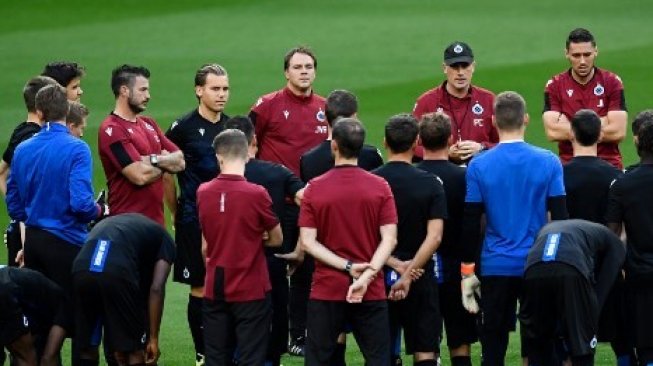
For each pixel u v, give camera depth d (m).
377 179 30.11
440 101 37.72
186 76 80.75
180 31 93.94
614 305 32.28
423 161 32.69
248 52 87.25
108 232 30.78
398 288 30.81
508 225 31.12
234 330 31.44
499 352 31.58
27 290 30.44
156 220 35.03
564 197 31.14
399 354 32.62
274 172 32.97
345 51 86.75
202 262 35.84
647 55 82.31
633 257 31.25
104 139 34.25
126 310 30.56
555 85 40.44
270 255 32.81
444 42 88.81
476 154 34.62
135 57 86.06
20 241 35.81
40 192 32.28
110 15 99.69
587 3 100.31
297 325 37.41
